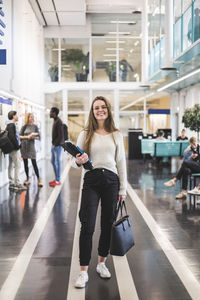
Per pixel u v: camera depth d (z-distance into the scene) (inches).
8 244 168.6
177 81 586.6
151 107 737.0
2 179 343.3
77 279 123.9
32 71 549.0
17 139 306.8
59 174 346.6
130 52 719.7
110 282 126.5
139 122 735.1
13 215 225.6
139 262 145.9
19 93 423.2
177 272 135.6
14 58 395.9
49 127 704.4
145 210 240.7
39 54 645.9
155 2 566.9
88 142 127.8
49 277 130.6
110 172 126.6
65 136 352.5
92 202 125.5
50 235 183.0
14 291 119.7
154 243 170.2
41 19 633.6
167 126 757.9
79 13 601.0
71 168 510.6
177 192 309.7
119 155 130.1
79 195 293.6
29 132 334.0
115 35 717.3
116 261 147.0
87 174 127.4
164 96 762.8
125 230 123.4
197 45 334.6
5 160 353.7
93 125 130.0
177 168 507.5
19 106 422.9
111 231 121.9
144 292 118.9
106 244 130.7
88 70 713.0
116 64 717.9
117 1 624.1
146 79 643.5
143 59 649.0
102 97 130.4
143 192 309.6
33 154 335.3
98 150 126.6
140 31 719.7
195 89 625.6
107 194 127.1
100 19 712.4
